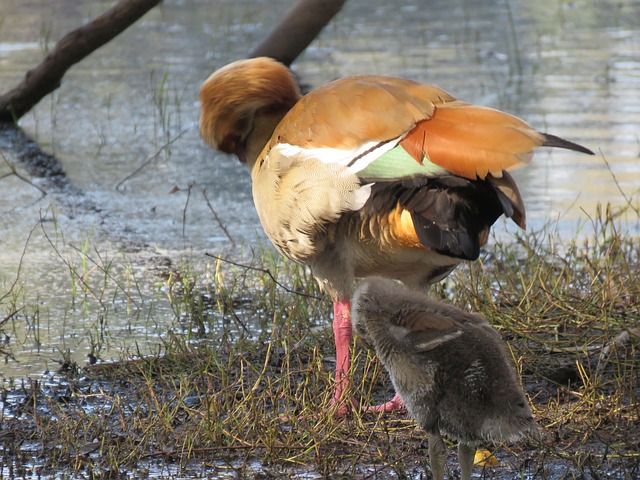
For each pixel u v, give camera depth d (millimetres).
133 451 8672
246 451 8797
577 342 10938
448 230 8516
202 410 9562
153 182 18344
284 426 9289
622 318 11195
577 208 15961
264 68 10289
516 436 7617
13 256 14766
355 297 8031
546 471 8312
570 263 13227
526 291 11727
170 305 12875
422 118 8867
